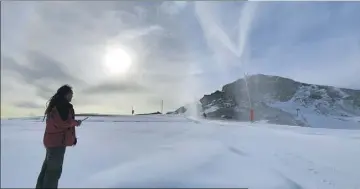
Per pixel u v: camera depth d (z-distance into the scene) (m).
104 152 4.30
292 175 4.39
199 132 7.00
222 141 5.93
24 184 3.48
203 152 4.63
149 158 4.04
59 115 2.99
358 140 6.60
